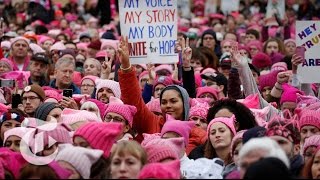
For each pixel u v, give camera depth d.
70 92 14.92
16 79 17.12
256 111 13.49
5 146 11.59
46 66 18.42
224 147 11.59
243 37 27.12
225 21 34.41
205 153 11.77
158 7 15.38
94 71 18.59
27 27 30.02
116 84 15.48
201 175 10.73
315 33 15.89
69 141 11.25
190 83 15.16
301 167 10.53
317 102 14.09
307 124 12.58
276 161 8.45
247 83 15.18
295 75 15.90
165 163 9.65
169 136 11.80
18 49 20.17
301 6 38.53
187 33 27.19
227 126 11.65
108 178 9.93
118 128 10.60
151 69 15.78
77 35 28.95
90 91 17.02
